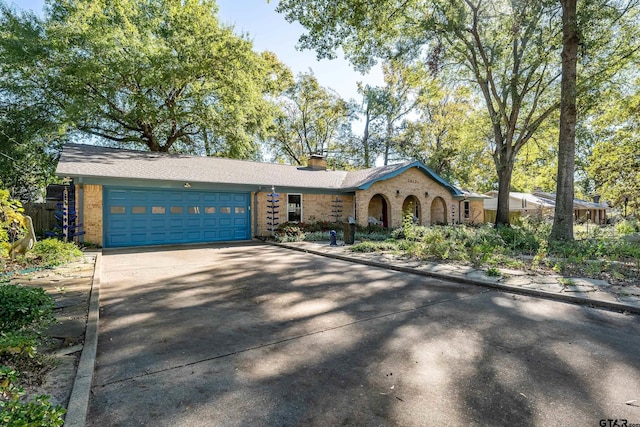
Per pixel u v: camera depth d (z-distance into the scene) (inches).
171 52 711.1
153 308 197.9
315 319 179.3
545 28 582.9
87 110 658.8
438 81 751.1
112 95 706.2
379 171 746.8
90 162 483.2
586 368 123.5
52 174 735.1
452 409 97.1
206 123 794.8
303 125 1323.8
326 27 497.7
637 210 816.9
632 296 213.6
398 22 572.1
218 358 130.9
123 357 131.0
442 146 1197.1
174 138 855.1
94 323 162.9
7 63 636.7
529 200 1186.0
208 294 230.8
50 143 730.8
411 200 877.2
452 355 134.6
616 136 752.3
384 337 153.7
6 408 79.6
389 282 270.5
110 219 472.1
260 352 136.7
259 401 100.9
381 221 841.5
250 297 223.9
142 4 755.4
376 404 99.5
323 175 769.6
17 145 650.2
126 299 216.8
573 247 388.2
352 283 266.5
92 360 122.9
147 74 674.8
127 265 342.3
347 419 92.1
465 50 666.2
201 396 103.3
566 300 215.5
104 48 639.8
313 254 432.5
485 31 627.8
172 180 495.8
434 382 112.8
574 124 438.6
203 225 553.0
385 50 609.0
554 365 125.8
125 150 605.3
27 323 141.2
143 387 108.4
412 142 1245.1
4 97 685.9
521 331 161.8
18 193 686.5
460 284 263.7
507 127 689.0
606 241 418.3
